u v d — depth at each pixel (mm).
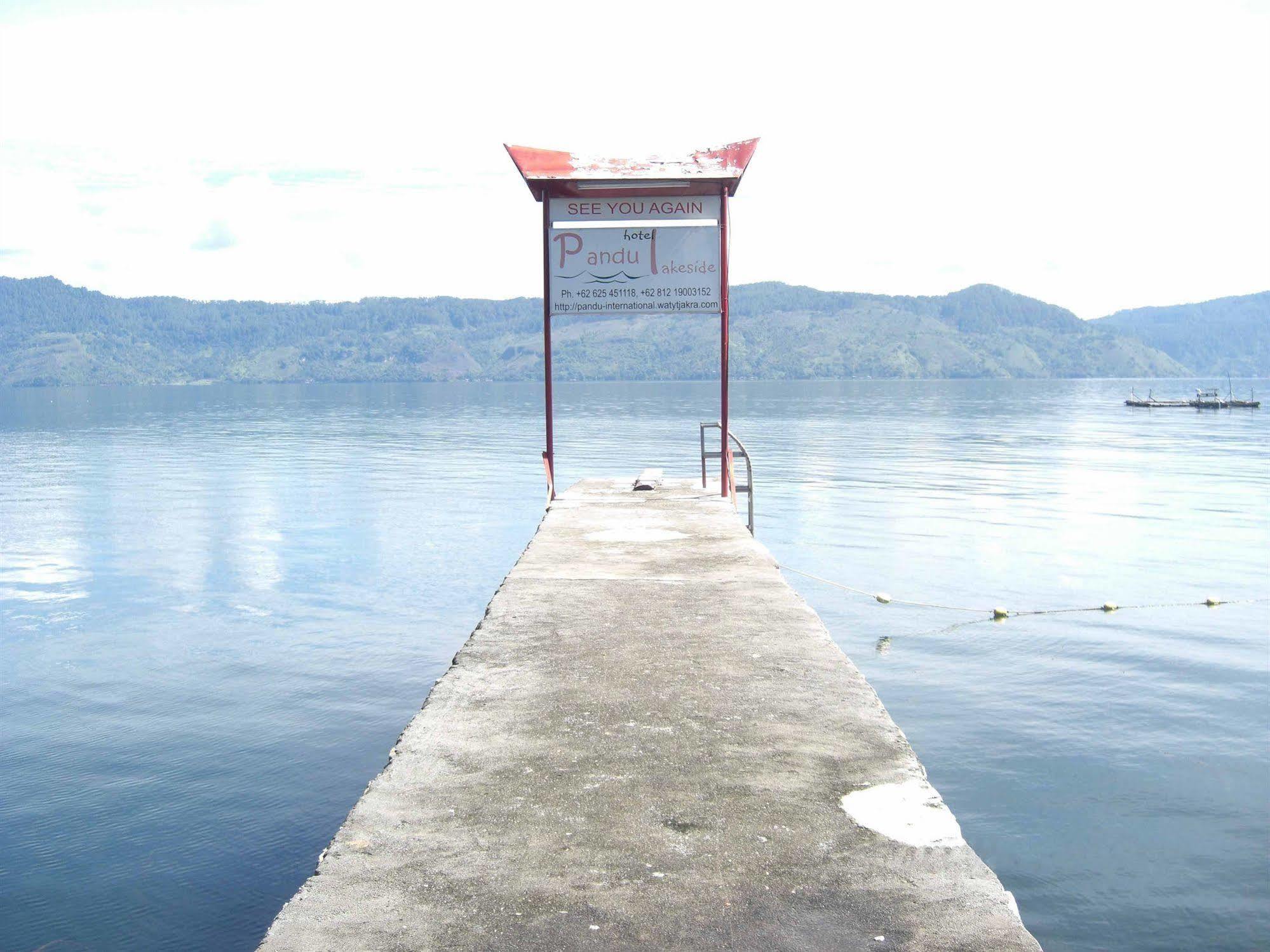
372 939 2982
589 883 3307
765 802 3934
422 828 3717
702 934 3002
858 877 3334
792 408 144250
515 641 6496
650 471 16922
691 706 5129
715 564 9258
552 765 4328
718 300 14008
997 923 3047
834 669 5812
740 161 13469
